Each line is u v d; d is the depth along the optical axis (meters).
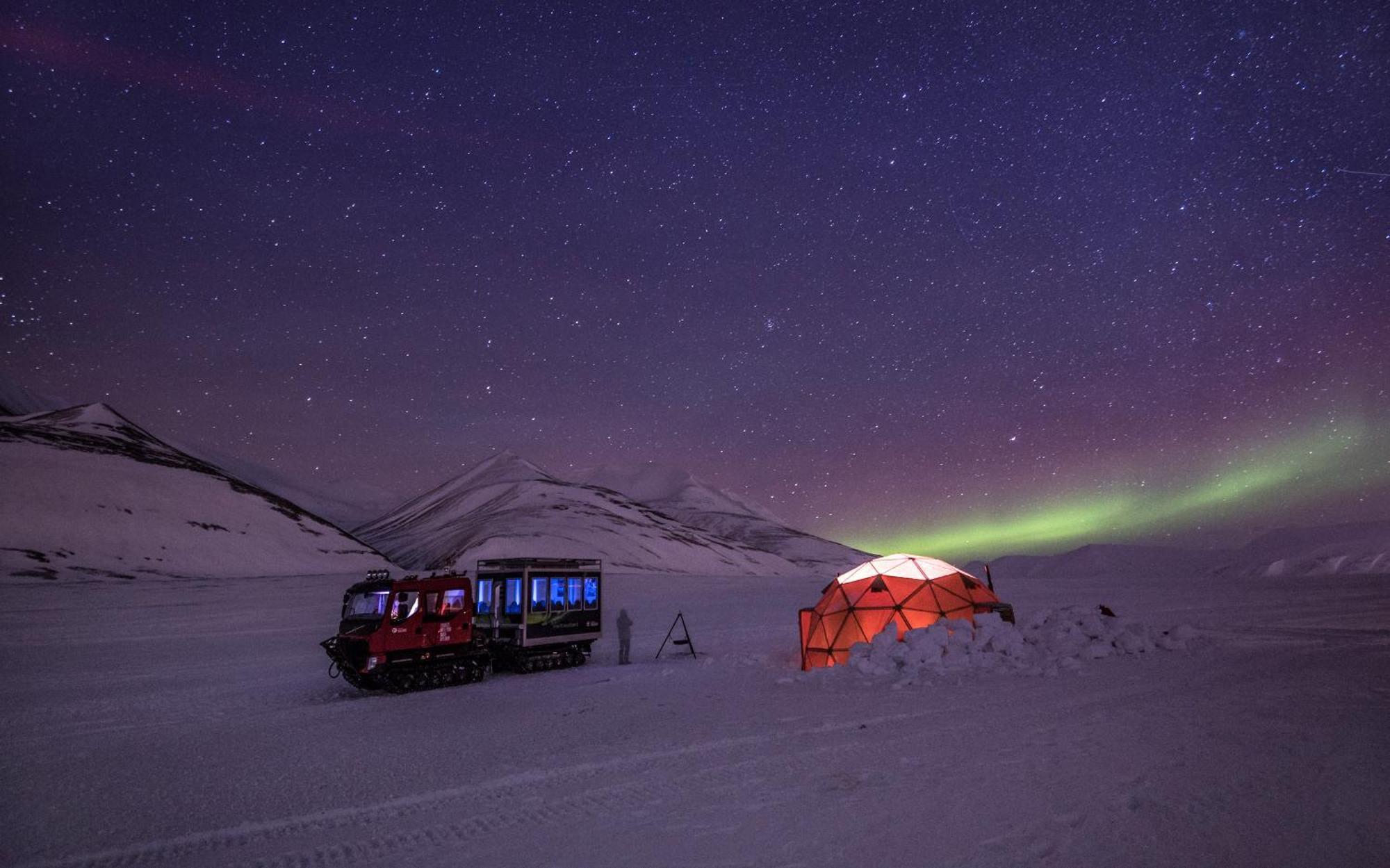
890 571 19.98
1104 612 19.31
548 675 19.44
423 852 6.22
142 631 31.72
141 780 9.11
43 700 16.03
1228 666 14.48
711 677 17.03
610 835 6.37
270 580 65.81
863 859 5.50
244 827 7.14
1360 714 9.71
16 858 6.49
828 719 11.14
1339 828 5.74
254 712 14.33
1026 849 5.56
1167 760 7.82
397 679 16.89
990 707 11.35
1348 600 36.59
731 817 6.66
